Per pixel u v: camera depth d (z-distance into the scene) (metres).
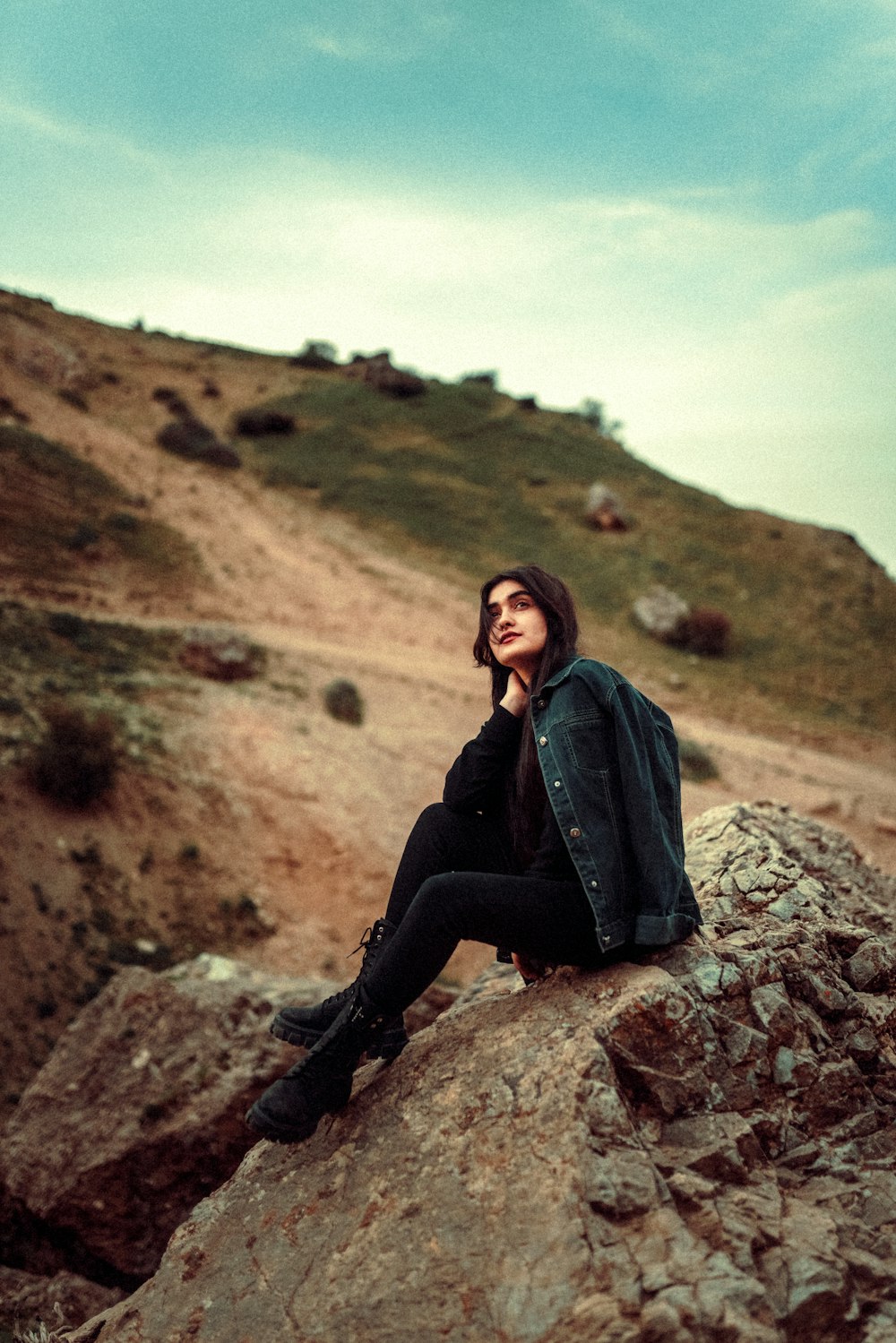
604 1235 2.14
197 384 96.56
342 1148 2.80
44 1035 20.34
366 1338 2.23
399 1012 2.83
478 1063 2.74
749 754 44.84
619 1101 2.41
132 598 47.53
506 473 81.19
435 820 3.11
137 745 30.66
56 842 25.53
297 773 31.86
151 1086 6.54
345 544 62.69
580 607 60.25
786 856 4.21
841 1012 2.99
